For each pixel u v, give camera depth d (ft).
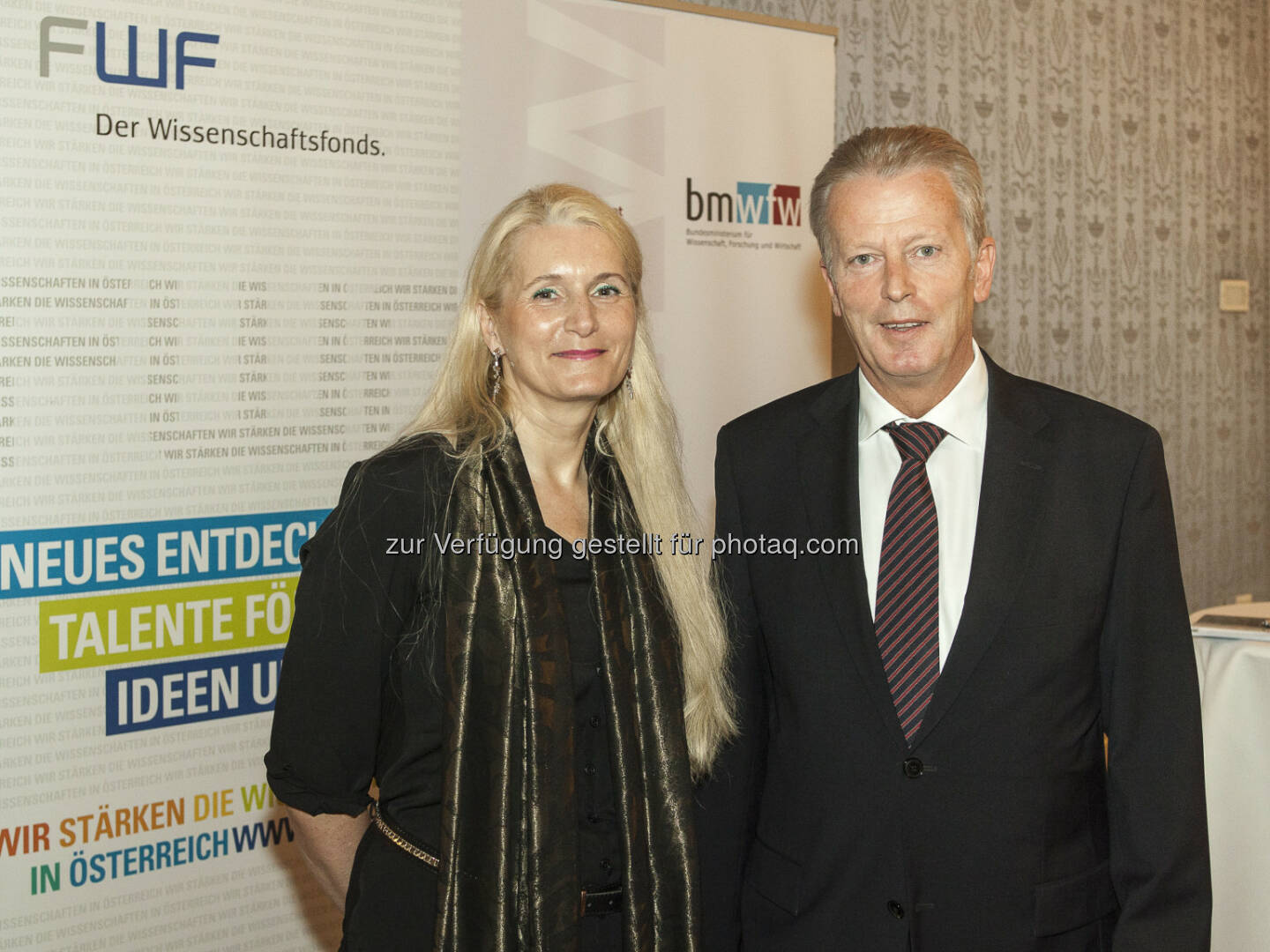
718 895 5.24
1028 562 4.60
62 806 7.48
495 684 4.51
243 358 8.07
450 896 4.32
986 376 5.00
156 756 7.84
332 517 4.63
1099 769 4.80
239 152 7.98
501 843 4.42
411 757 4.57
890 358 4.64
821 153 10.86
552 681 4.55
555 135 9.46
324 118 8.35
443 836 4.36
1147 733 4.54
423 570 4.54
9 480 7.22
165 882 7.89
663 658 4.91
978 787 4.53
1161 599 4.60
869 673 4.69
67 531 7.43
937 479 4.85
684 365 10.23
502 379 4.97
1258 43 16.52
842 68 12.44
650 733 4.81
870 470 5.06
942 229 4.54
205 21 7.80
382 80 8.61
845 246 4.66
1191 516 16.29
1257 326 16.90
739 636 5.32
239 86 7.97
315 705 4.48
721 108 10.27
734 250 10.43
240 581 8.14
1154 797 4.49
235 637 8.14
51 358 7.32
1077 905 4.57
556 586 4.68
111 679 7.64
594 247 4.64
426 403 5.04
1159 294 15.69
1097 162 14.85
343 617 4.43
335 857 4.89
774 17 10.74
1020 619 4.56
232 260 8.00
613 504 5.06
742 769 5.32
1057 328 14.65
